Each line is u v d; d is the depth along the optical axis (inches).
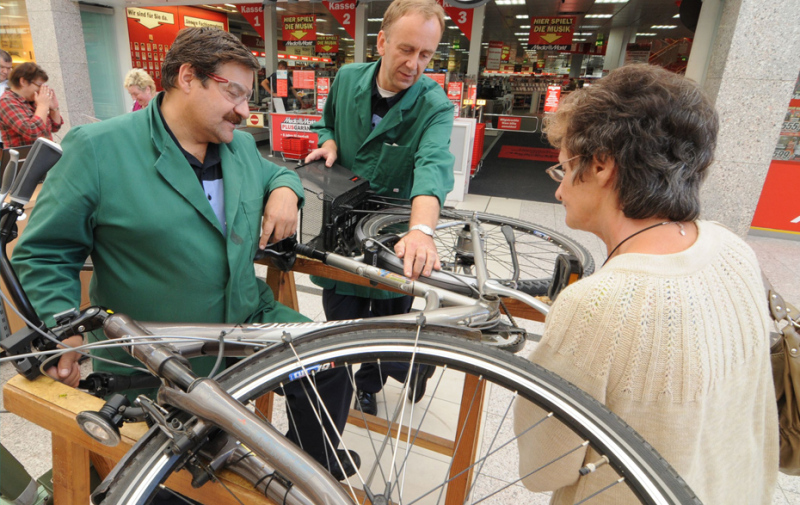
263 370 25.3
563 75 483.2
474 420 49.3
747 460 27.9
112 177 37.6
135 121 39.3
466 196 242.4
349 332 27.8
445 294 37.1
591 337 23.6
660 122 23.0
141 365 42.4
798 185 185.6
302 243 51.0
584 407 22.7
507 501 64.2
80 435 28.8
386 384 88.1
